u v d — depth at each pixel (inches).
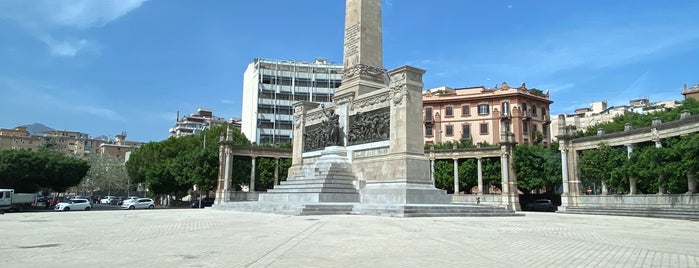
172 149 3265.3
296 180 1561.3
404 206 1086.4
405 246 505.4
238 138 3270.2
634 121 2664.9
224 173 2333.9
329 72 4874.5
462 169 2546.8
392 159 1333.7
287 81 4736.7
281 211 1182.9
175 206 3129.9
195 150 2696.9
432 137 3993.6
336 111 1635.1
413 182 1286.9
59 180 2792.8
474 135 3860.7
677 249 514.3
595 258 433.1
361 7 1620.3
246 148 2431.1
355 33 1627.7
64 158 2854.3
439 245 517.7
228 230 692.7
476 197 2266.2
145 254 437.1
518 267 376.8
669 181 1520.7
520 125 3735.2
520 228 798.5
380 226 762.8
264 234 629.0
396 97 1362.0
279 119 4643.2
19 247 493.4
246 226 768.9
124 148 7111.2
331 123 1589.6
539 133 3779.5
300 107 1860.2
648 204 1646.2
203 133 3351.4
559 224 947.3
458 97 3954.2
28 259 406.0
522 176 2475.4
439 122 3993.6
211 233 646.5
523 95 3779.5
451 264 387.5
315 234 626.2
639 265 392.8
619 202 1772.9
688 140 1448.1
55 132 7460.6
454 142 3373.5
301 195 1393.9
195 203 2655.0
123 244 518.3
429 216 1099.9
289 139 4638.3
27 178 2650.1
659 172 1547.7
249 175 2566.4
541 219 1149.7
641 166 1653.5
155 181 2920.8
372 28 1638.8
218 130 3307.1
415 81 1360.7
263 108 4616.1
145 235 623.2
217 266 369.1
